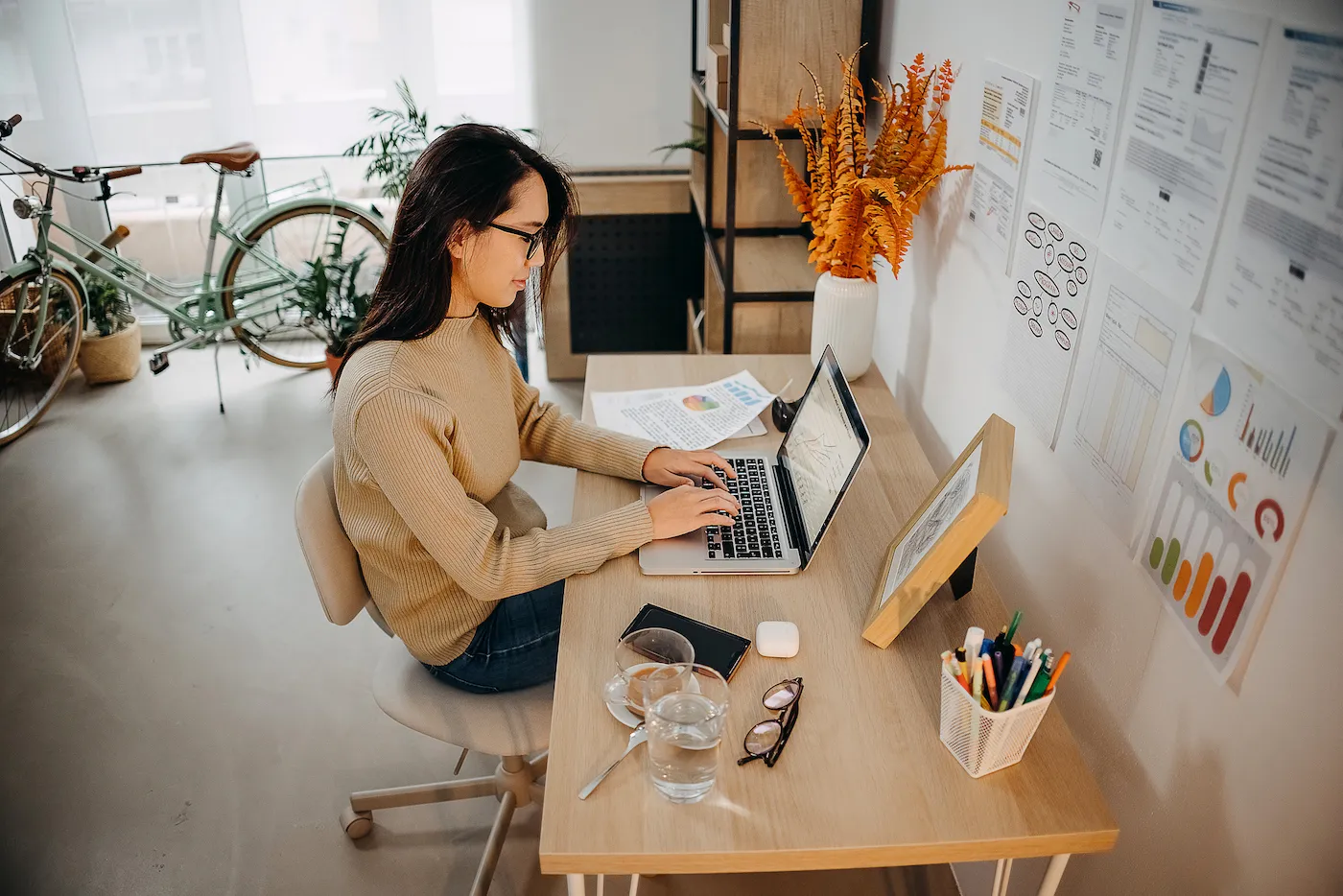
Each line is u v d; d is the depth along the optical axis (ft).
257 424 11.60
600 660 4.32
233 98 11.96
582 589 4.76
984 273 5.69
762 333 8.53
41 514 9.83
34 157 12.07
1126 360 4.11
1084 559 4.58
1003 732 3.59
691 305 11.76
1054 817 3.59
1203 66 3.48
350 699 7.63
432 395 4.70
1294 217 3.04
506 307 5.23
